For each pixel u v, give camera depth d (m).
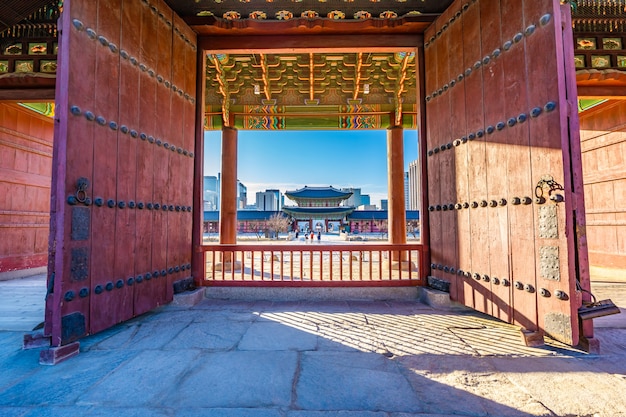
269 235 40.59
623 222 7.91
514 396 2.45
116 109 4.10
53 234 3.32
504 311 4.07
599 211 8.56
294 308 5.18
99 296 3.75
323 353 3.31
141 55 4.61
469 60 4.83
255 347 3.48
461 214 4.95
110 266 3.94
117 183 4.09
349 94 10.79
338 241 29.23
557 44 3.46
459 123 5.03
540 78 3.65
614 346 3.48
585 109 8.55
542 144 3.61
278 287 5.88
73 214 3.41
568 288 3.30
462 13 5.02
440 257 5.50
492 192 4.32
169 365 3.02
